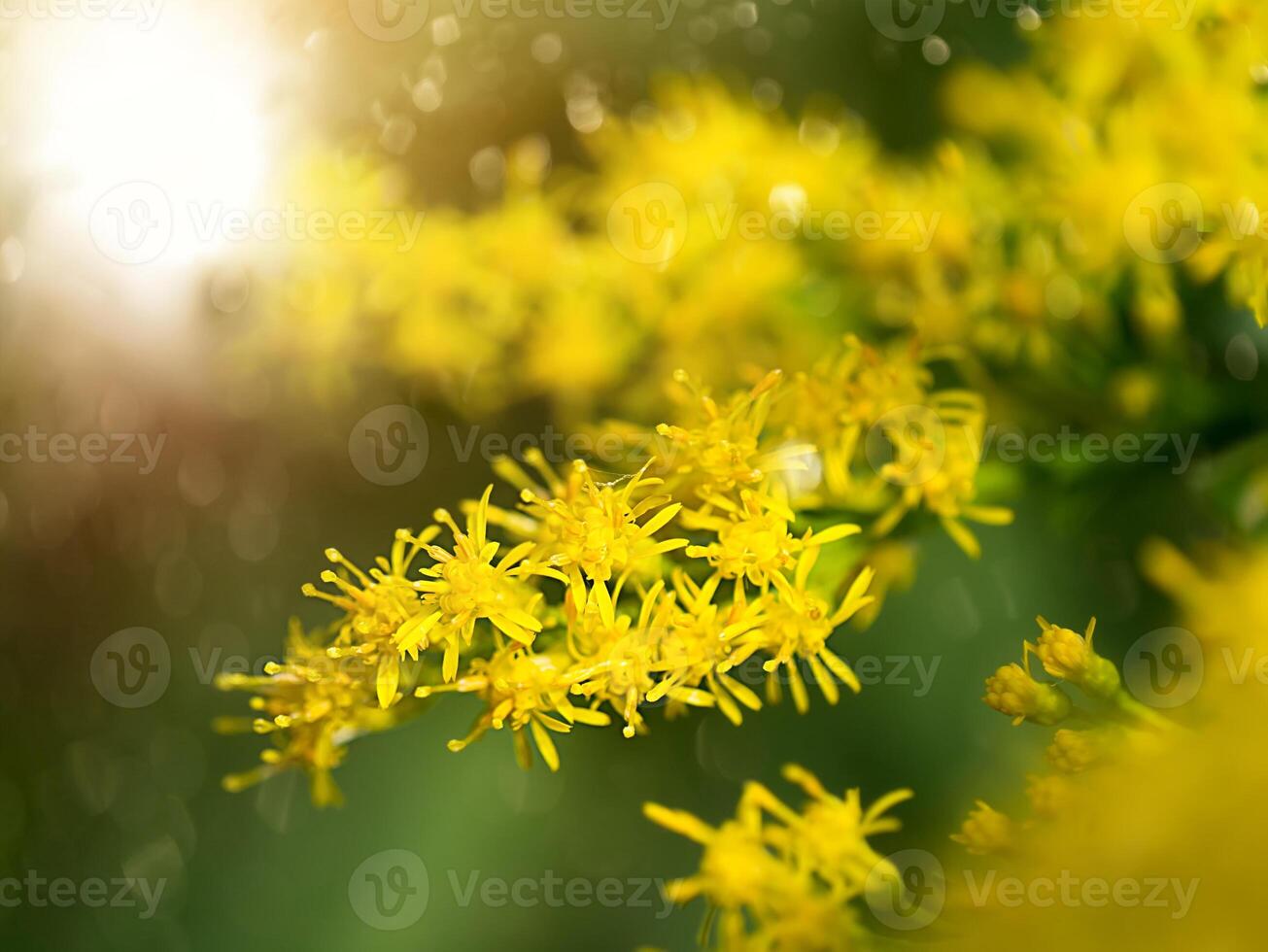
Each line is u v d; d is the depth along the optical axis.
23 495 0.24
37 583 0.24
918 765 0.23
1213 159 0.21
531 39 0.24
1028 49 0.23
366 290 0.23
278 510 0.23
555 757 0.19
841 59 0.23
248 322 0.23
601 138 0.23
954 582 0.24
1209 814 0.18
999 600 0.23
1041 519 0.23
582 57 0.24
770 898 0.19
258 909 0.24
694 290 0.22
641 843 0.24
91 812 0.25
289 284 0.23
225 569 0.24
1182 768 0.18
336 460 0.23
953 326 0.21
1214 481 0.21
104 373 0.24
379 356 0.23
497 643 0.19
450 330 0.22
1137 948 0.18
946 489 0.20
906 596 0.24
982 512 0.20
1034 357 0.21
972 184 0.22
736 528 0.19
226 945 0.24
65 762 0.25
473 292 0.22
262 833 0.25
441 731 0.24
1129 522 0.23
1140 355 0.21
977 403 0.21
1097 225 0.21
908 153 0.23
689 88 0.23
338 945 0.24
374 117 0.23
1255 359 0.21
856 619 0.20
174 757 0.25
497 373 0.22
